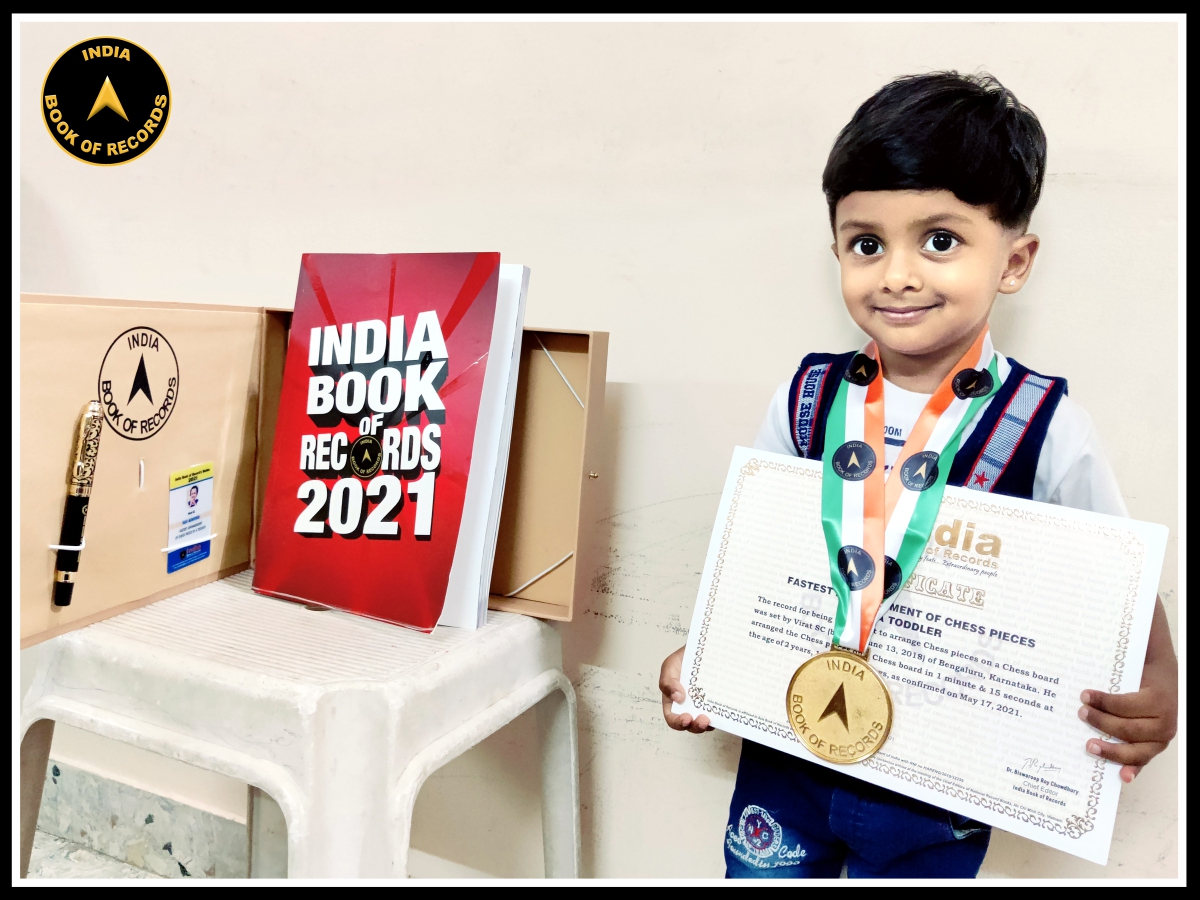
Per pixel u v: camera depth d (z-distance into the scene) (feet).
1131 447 1.98
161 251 2.92
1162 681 1.76
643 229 2.33
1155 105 1.89
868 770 1.82
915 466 1.88
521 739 2.70
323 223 2.70
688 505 2.37
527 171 2.43
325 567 2.18
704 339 2.31
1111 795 1.65
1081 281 1.97
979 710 1.75
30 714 2.02
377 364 2.15
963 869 2.05
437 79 2.50
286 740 1.72
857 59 2.09
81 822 3.45
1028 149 1.82
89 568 1.99
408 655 1.93
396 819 1.72
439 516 2.03
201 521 2.32
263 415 2.51
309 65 2.63
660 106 2.27
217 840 3.16
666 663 2.18
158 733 1.86
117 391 2.00
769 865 2.17
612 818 2.57
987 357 1.92
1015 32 1.96
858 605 1.83
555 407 2.20
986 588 1.76
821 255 2.16
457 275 2.07
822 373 2.14
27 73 2.94
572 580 2.16
